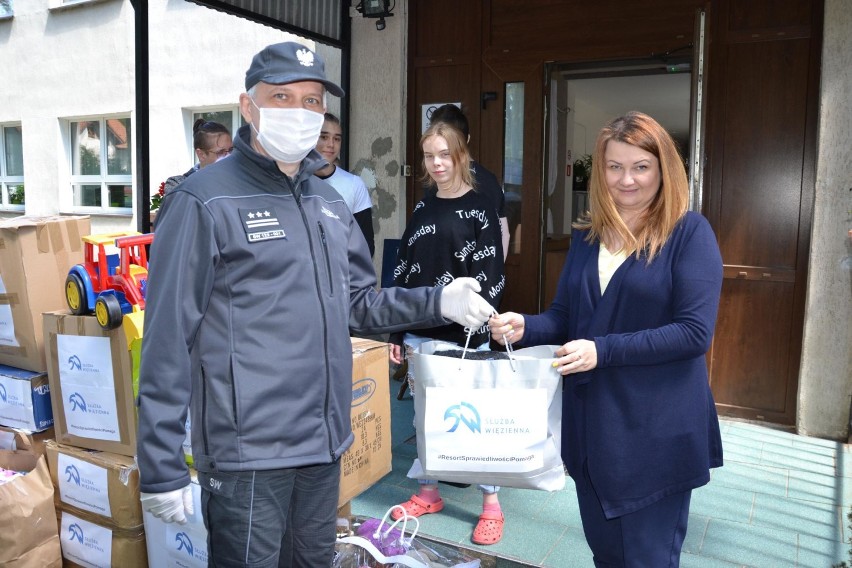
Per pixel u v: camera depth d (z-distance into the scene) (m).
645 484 1.60
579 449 1.74
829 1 3.53
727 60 3.89
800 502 3.01
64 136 8.89
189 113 7.80
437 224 2.72
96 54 8.27
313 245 1.55
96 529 2.37
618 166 1.63
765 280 3.92
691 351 1.52
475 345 2.71
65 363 2.31
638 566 1.63
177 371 1.39
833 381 3.74
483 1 4.56
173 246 1.41
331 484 1.67
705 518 2.86
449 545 2.49
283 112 1.48
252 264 1.45
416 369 1.74
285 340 1.47
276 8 4.28
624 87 7.78
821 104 3.59
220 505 1.48
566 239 5.21
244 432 1.44
